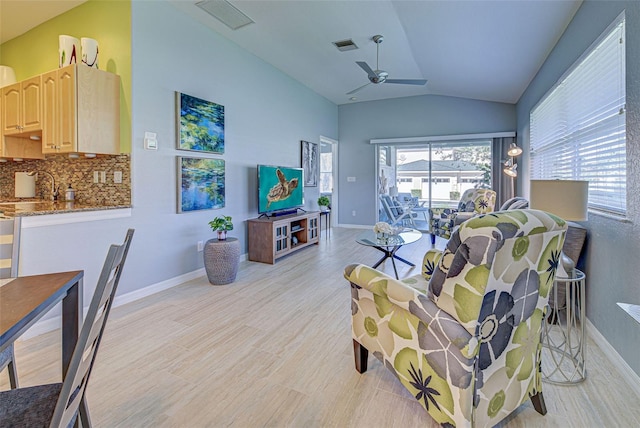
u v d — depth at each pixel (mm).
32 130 3006
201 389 1712
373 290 1564
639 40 1697
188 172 3463
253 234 4391
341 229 7285
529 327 1386
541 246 1248
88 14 3139
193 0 3160
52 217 2387
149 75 3059
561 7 2621
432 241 5543
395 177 7176
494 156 6191
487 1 2684
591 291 2252
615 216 1936
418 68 4863
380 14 3324
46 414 921
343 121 7484
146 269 3094
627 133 1817
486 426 1281
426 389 1356
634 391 1664
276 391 1698
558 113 3336
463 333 1159
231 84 4086
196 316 2633
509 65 4074
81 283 1315
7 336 830
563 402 1597
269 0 3131
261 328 2428
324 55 4492
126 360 1981
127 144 2949
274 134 5047
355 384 1758
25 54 3705
